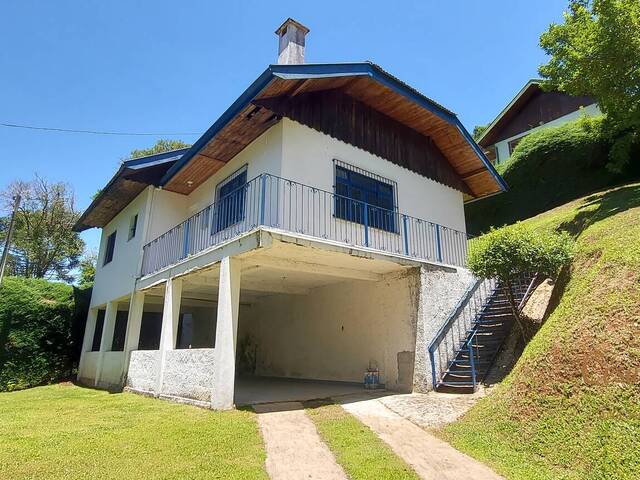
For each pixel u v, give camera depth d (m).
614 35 9.17
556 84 10.95
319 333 11.44
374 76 9.20
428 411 6.51
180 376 8.29
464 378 8.16
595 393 4.09
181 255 11.34
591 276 5.85
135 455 4.54
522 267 7.46
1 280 14.62
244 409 6.93
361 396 8.20
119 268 13.34
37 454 4.64
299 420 6.23
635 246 5.63
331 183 9.19
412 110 10.90
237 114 8.59
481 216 18.03
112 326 13.52
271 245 6.85
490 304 9.81
